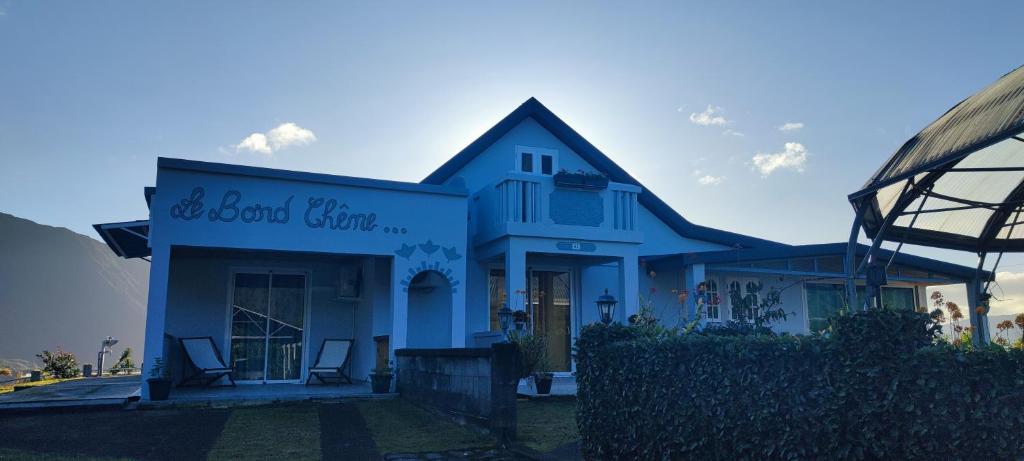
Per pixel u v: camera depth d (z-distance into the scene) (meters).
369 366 13.44
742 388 5.14
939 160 6.62
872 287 8.28
